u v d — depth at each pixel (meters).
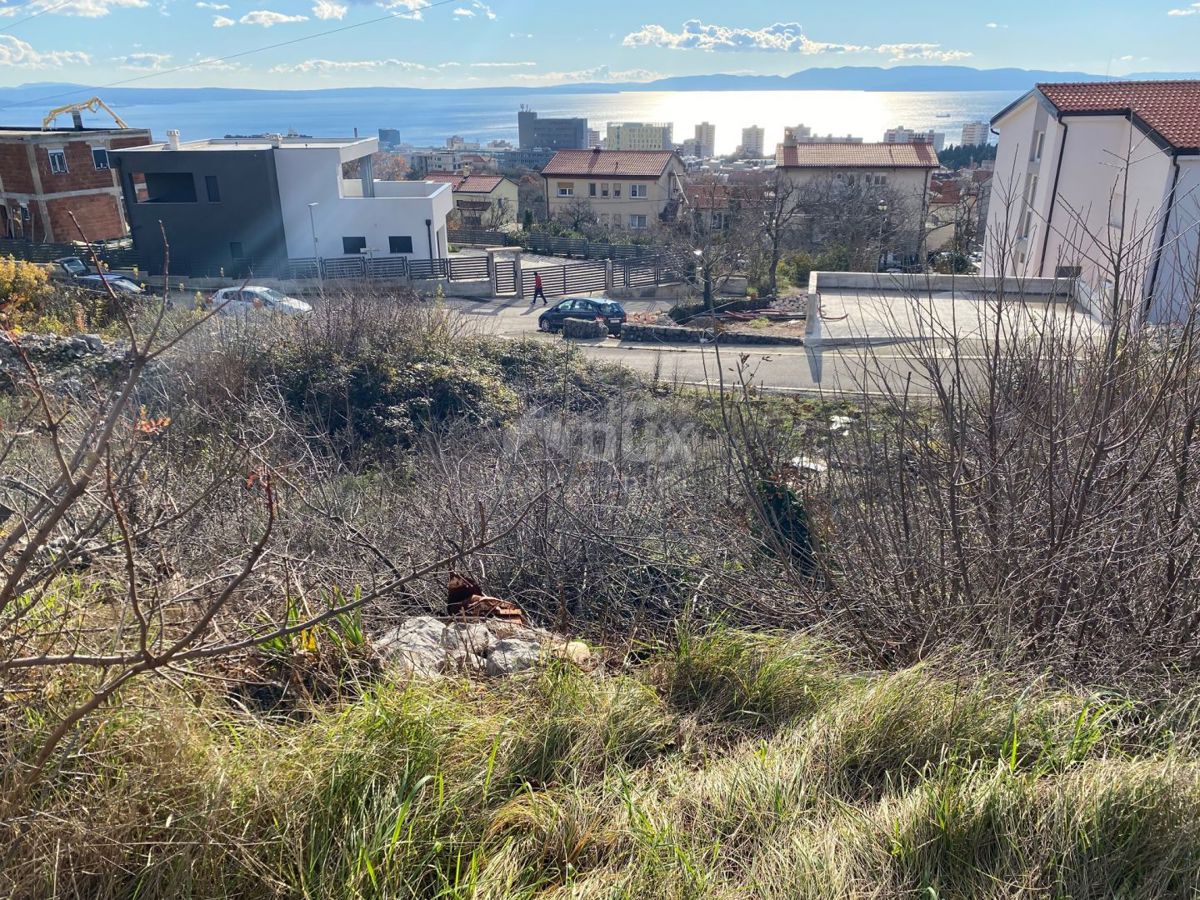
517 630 4.05
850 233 40.62
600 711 3.18
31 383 2.78
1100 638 3.82
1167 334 4.27
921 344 4.66
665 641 4.16
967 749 2.95
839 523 4.74
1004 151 27.41
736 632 3.95
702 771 2.98
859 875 2.47
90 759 2.49
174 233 36.50
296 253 37.34
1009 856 2.48
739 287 35.12
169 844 2.28
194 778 2.48
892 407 4.86
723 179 66.06
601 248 46.38
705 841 2.61
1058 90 22.41
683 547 5.35
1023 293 4.74
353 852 2.32
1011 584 3.94
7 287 19.17
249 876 2.30
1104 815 2.59
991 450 4.06
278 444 6.98
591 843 2.56
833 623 4.27
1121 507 3.91
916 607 4.09
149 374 11.76
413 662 3.36
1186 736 3.06
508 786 2.79
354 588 4.11
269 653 3.29
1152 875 2.43
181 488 4.64
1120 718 3.23
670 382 17.34
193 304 21.80
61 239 38.44
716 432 6.61
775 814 2.67
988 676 3.42
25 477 4.00
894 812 2.67
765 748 3.08
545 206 61.41
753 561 5.10
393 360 14.50
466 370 14.92
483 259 37.22
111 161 35.44
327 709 3.15
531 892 2.32
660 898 2.32
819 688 3.55
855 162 50.00
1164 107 20.50
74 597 3.10
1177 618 3.78
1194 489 3.88
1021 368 4.33
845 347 17.53
